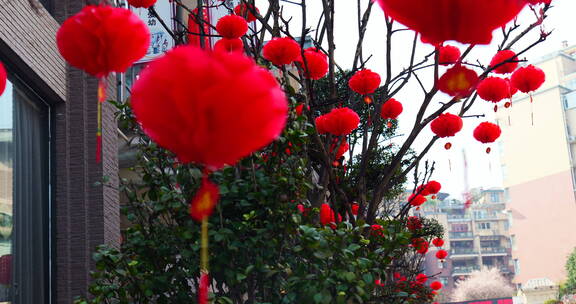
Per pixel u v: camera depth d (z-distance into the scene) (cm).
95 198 780
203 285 159
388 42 552
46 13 741
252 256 493
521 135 7662
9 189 673
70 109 788
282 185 479
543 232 7400
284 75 495
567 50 7512
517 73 493
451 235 7794
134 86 142
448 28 143
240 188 483
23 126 712
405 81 551
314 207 532
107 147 820
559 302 6825
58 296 736
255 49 552
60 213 757
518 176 7662
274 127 144
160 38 907
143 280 500
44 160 756
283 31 512
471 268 7694
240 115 138
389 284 666
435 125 498
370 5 575
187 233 473
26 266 692
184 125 139
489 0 138
